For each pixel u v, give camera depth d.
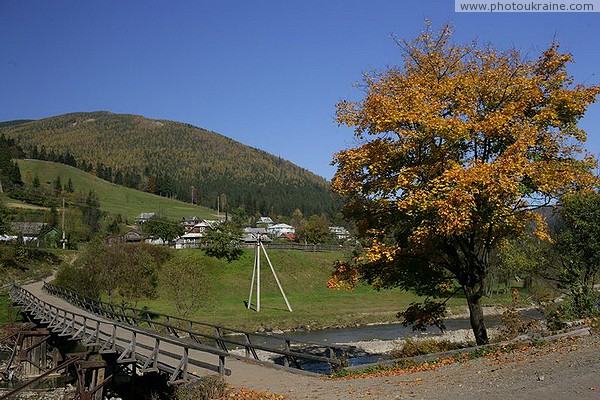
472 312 21.25
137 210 165.75
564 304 23.50
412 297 72.44
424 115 18.33
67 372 28.73
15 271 70.25
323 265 84.44
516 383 11.94
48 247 89.56
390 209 20.30
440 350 20.50
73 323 28.39
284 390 14.01
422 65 21.44
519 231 20.33
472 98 20.09
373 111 19.61
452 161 18.48
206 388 14.17
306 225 113.56
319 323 54.25
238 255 81.50
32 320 41.34
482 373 13.70
